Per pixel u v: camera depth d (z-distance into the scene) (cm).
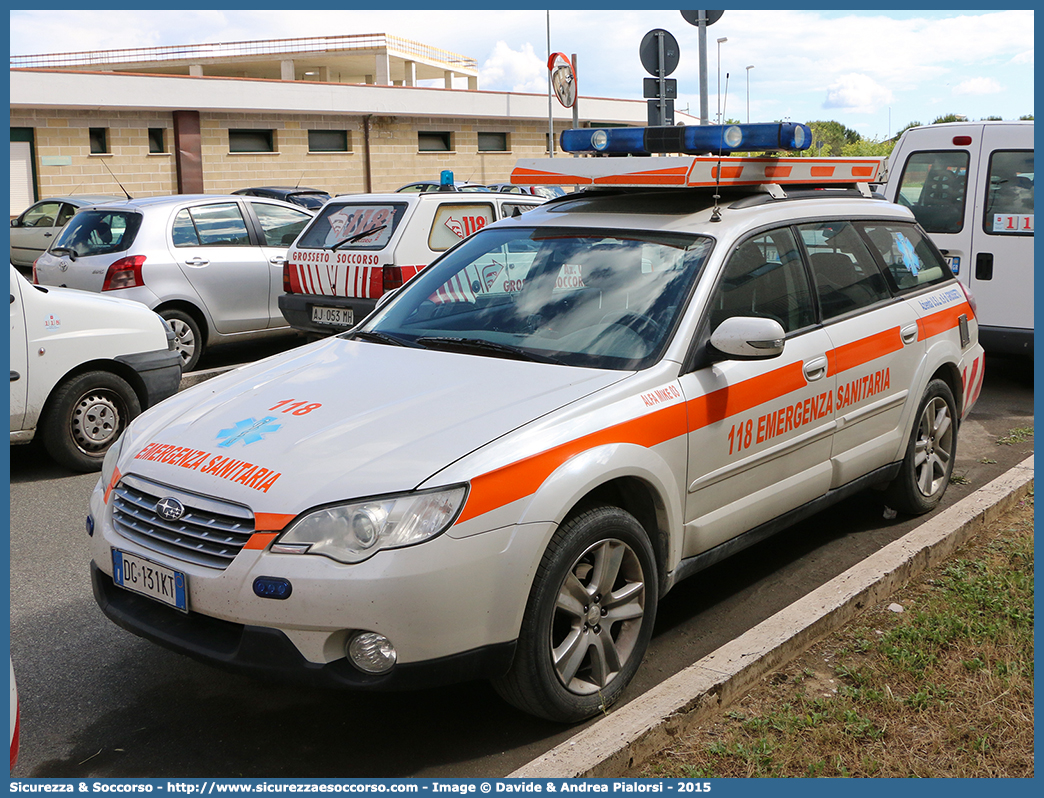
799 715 323
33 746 321
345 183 3275
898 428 497
